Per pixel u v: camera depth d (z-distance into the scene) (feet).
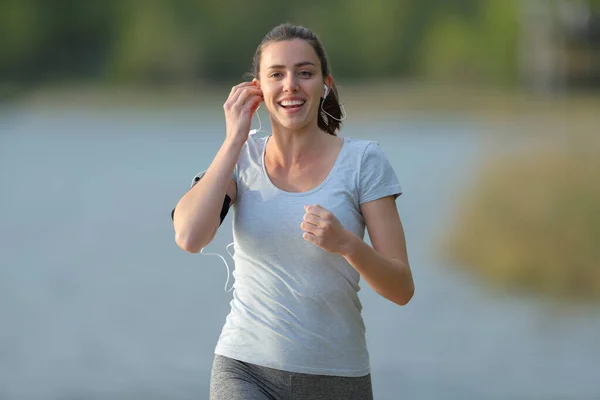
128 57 515.91
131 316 95.04
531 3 433.48
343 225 30.30
